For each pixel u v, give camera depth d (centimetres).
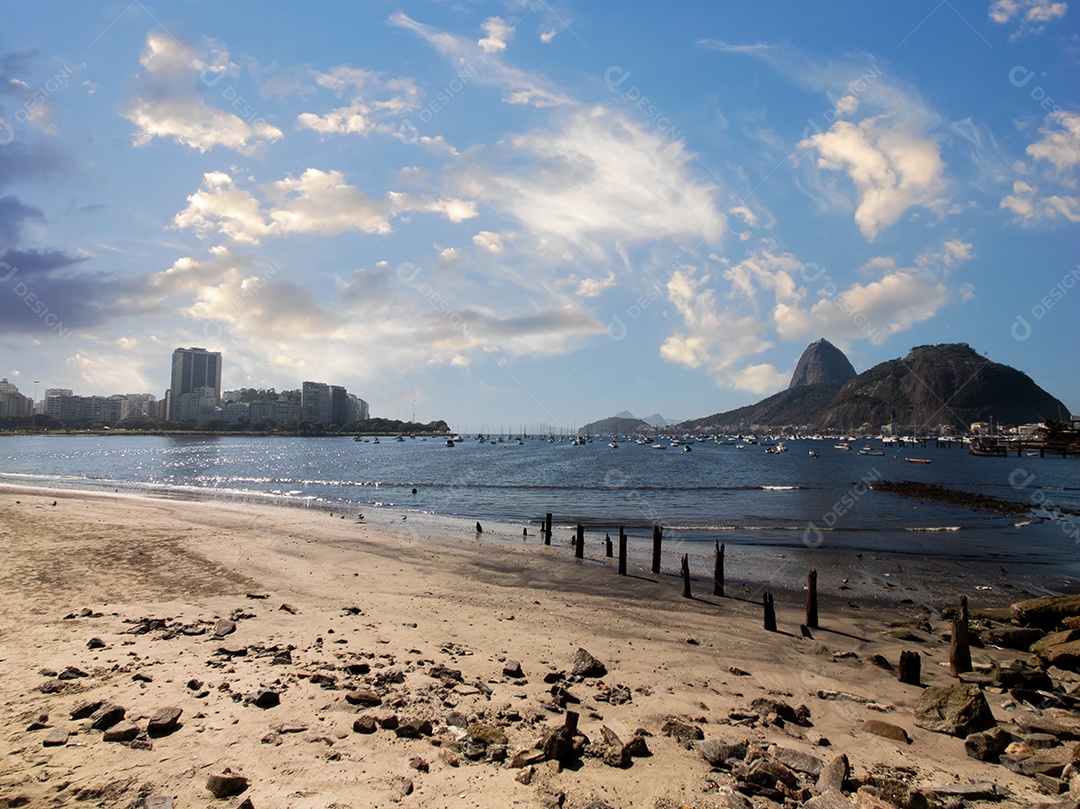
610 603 1764
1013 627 1664
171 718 724
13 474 6819
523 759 710
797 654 1370
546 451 17662
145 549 2131
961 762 850
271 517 3306
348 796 604
